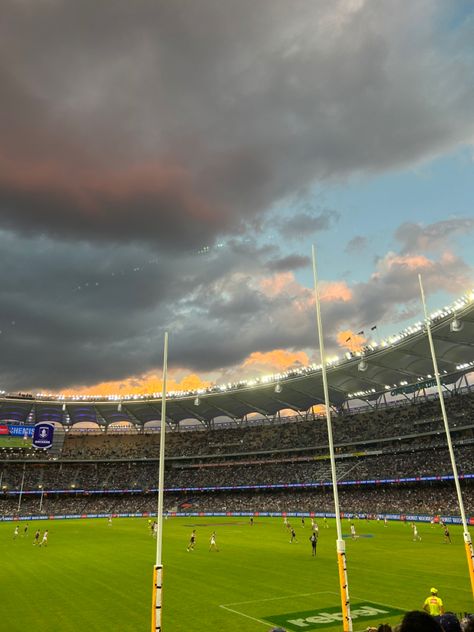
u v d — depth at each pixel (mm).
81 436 143125
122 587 32500
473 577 20656
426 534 63438
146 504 119375
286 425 135375
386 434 109938
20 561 45031
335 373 106062
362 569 37625
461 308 71625
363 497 100250
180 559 45625
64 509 114438
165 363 19672
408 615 5297
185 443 140000
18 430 128875
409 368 101625
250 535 68188
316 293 21828
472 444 95625
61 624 23594
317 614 24797
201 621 23938
